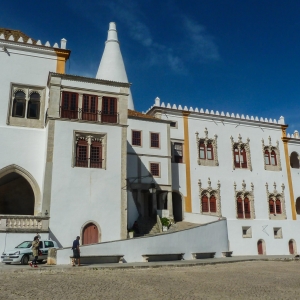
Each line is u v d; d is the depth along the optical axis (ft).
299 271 73.10
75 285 46.57
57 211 86.17
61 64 102.68
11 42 98.73
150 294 41.96
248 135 149.07
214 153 140.15
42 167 94.17
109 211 90.94
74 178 89.76
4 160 91.61
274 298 41.86
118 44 192.24
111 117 97.86
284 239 143.64
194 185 133.28
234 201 139.03
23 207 103.96
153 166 122.11
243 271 69.56
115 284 48.37
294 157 163.63
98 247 75.20
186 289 46.16
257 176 146.00
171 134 134.31
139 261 80.84
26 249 70.69
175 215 130.72
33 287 44.39
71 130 92.53
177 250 89.81
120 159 95.61
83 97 96.43
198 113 140.67
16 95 97.35
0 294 39.81
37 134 96.07
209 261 84.33
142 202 119.34
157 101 136.15
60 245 84.23
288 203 149.59
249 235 137.49
